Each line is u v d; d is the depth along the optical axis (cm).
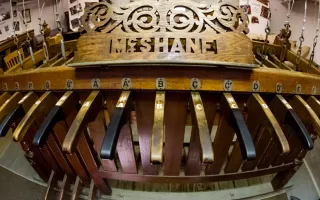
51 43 132
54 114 63
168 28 66
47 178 125
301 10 225
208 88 68
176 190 121
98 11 70
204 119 60
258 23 223
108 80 69
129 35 66
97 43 67
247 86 70
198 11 68
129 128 80
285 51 126
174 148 85
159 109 62
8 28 202
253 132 81
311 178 134
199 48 64
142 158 90
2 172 134
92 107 66
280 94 74
